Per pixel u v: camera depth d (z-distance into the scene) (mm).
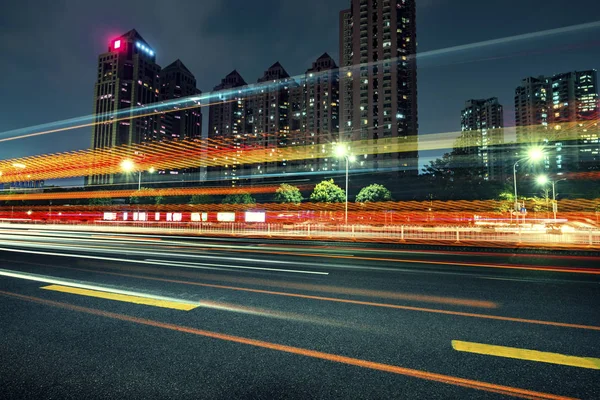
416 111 105375
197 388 3156
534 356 3850
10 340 4320
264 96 172250
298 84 169000
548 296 6668
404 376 3381
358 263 11102
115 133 196250
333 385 3199
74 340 4316
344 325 4910
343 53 125375
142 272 9234
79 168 72938
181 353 3932
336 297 6547
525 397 3004
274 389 3131
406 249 16031
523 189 74688
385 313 5496
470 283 7906
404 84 102125
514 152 136875
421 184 79500
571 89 173875
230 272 9273
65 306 5855
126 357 3824
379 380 3301
